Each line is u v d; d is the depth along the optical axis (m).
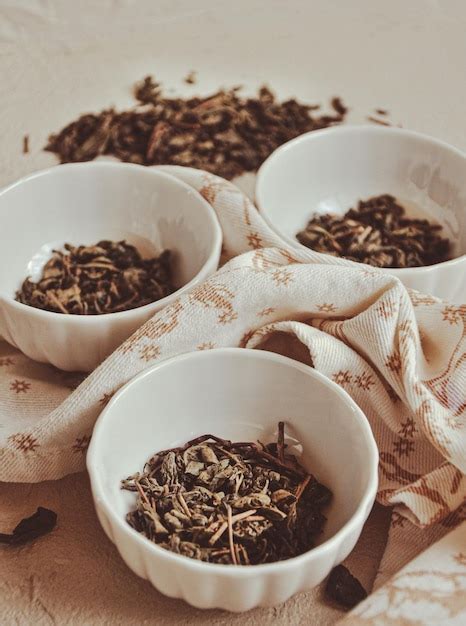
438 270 0.43
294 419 0.39
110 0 0.70
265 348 0.42
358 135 0.50
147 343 0.39
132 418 0.38
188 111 0.59
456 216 0.49
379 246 0.48
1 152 0.57
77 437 0.39
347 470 0.37
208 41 0.67
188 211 0.46
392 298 0.40
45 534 0.38
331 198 0.51
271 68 0.65
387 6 0.71
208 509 0.36
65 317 0.40
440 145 0.49
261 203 0.46
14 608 0.36
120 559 0.38
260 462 0.39
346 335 0.40
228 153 0.57
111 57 0.65
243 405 0.40
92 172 0.47
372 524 0.39
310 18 0.70
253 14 0.70
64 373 0.43
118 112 0.61
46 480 0.40
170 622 0.36
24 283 0.46
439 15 0.70
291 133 0.59
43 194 0.46
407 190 0.51
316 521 0.37
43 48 0.66
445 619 0.34
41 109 0.60
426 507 0.37
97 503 0.34
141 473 0.39
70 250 0.47
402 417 0.40
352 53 0.66
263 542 0.36
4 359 0.44
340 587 0.36
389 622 0.34
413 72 0.64
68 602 0.36
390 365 0.39
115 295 0.45
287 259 0.42
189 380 0.39
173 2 0.70
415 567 0.35
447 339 0.40
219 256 0.44
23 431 0.39
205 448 0.38
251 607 0.34
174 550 0.35
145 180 0.47
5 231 0.46
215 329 0.40
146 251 0.48
